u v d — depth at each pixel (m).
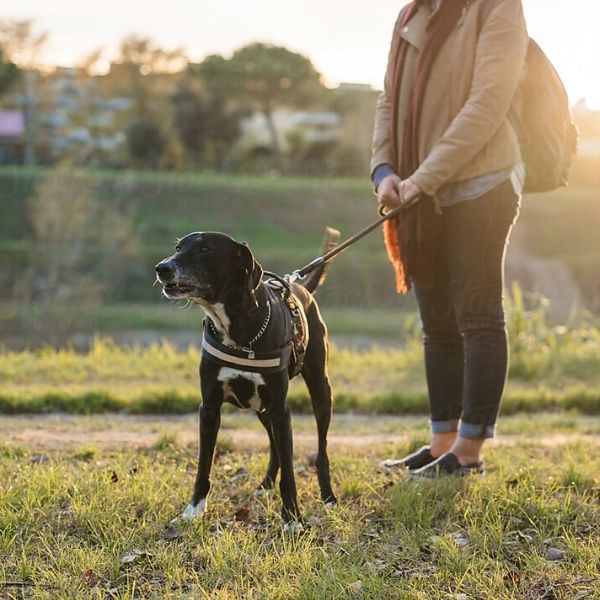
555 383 9.99
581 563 4.08
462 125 5.11
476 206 5.27
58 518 4.55
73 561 4.08
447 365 5.73
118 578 3.98
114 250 30.42
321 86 50.22
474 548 4.29
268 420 5.07
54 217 29.53
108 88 48.75
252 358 4.50
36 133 46.88
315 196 39.62
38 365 10.13
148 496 4.79
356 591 3.80
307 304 5.11
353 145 49.66
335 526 4.54
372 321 25.42
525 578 4.00
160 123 48.06
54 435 6.71
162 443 6.17
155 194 38.06
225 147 48.44
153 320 26.31
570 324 12.72
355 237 5.29
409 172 5.51
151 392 8.24
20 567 3.99
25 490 4.84
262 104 49.66
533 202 39.81
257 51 49.38
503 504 4.79
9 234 31.09
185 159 47.66
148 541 4.35
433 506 4.80
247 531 4.49
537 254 36.62
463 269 5.37
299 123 50.44
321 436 5.16
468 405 5.45
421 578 3.95
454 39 5.25
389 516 4.73
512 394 8.91
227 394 4.67
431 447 5.80
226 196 39.09
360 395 8.72
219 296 4.44
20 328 24.28
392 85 5.64
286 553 4.12
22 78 47.19
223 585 3.90
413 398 8.60
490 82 5.09
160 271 4.36
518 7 5.20
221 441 6.13
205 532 4.45
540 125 5.36
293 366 4.79
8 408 7.98
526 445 6.60
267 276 5.20
